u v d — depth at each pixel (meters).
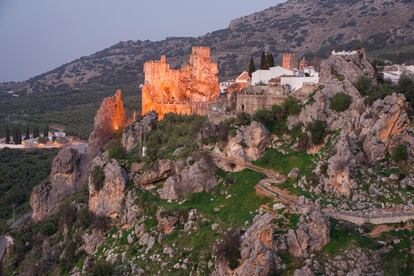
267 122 114.94
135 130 148.00
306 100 111.50
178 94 161.38
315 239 82.12
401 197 89.94
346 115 104.31
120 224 115.50
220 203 102.62
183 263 92.94
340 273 78.00
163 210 104.88
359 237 82.62
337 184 93.12
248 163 110.19
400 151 95.94
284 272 79.12
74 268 113.00
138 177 120.62
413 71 126.44
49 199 158.62
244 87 146.12
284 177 101.81
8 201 187.62
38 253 134.12
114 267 101.25
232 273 81.69
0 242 154.88
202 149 119.31
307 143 105.81
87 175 162.88
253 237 81.19
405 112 99.56
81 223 123.94
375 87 108.81
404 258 80.50
